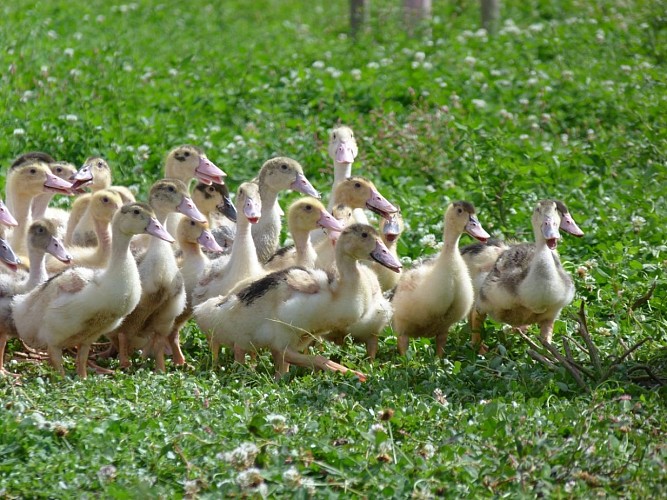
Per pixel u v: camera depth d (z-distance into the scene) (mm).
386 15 32500
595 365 12227
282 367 13242
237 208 14500
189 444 10148
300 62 26547
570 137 22656
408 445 10203
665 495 9164
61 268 14500
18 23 29828
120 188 16172
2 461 9875
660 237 16734
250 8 39469
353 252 13023
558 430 10523
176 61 27094
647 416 10852
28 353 14359
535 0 35500
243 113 23141
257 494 9188
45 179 15758
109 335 14375
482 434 10352
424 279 13750
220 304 13570
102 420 10586
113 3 36844
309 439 10117
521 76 25531
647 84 24766
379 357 14180
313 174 20500
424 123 21500
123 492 9164
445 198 18672
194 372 13422
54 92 22750
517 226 17797
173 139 20906
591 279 15406
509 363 12680
